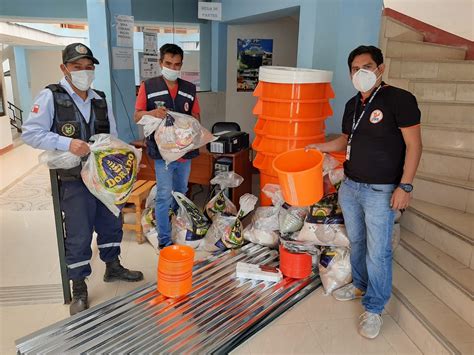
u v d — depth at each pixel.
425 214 2.36
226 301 2.20
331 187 2.48
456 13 3.76
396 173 1.80
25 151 6.66
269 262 2.65
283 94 2.67
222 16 4.77
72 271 2.12
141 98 2.58
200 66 5.47
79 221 2.07
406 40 3.57
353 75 1.80
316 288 2.38
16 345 1.82
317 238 2.38
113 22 3.70
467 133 2.71
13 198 4.09
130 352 1.78
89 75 1.95
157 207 2.74
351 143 1.93
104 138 2.01
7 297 2.26
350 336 1.96
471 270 1.99
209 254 2.83
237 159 3.47
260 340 1.92
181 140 2.43
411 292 2.07
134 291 2.27
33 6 5.07
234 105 5.33
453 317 1.84
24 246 2.94
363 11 3.09
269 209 2.85
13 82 10.43
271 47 5.23
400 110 1.70
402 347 1.88
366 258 1.97
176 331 1.93
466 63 3.31
